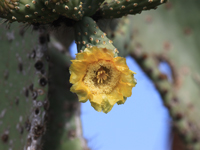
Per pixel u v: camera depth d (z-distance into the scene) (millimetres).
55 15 666
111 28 864
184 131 1086
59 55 880
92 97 628
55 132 864
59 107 870
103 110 631
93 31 656
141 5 682
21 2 652
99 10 693
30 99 739
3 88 824
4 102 818
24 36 792
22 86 780
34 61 734
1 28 848
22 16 659
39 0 653
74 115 875
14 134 790
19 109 783
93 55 624
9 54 828
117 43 872
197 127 1092
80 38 666
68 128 868
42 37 732
